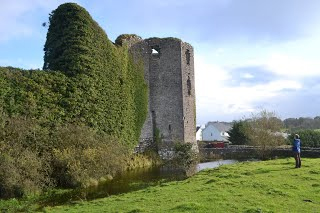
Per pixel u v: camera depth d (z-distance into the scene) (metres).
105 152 28.33
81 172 24.31
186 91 48.16
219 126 108.06
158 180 26.36
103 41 36.75
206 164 40.16
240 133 67.94
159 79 47.22
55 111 28.80
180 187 17.88
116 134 37.12
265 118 53.97
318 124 109.25
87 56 33.53
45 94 28.45
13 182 19.95
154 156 42.75
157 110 46.94
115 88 38.12
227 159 47.31
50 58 34.91
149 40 47.31
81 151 26.39
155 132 46.56
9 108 25.36
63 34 34.25
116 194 20.70
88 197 20.22
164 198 15.09
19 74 27.34
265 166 23.78
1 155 20.84
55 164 24.28
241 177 19.30
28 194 20.28
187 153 40.72
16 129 23.78
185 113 47.28
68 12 34.66
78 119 30.86
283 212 11.92
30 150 23.64
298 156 22.16
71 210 14.72
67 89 30.72
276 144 51.09
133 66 43.91
